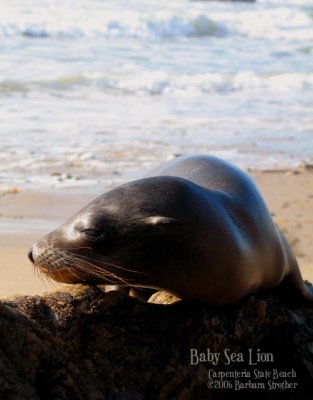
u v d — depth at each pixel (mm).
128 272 12547
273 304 13742
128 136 34719
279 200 26984
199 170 14852
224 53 57812
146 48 57688
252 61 54906
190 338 12141
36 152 31312
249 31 68000
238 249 13047
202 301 12852
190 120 38812
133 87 45281
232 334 12711
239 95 45750
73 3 68500
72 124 36375
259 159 32375
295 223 24500
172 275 12555
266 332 13375
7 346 10469
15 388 10242
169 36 63781
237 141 35156
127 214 12422
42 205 24922
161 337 11891
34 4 66500
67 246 12430
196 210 12664
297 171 30812
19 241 21266
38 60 49781
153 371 11508
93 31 60781
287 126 38688
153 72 48062
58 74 46156
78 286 12312
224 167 14984
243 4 82562
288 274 15109
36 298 11328
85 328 11375
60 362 10859
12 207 24547
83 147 32406
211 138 35375
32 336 10672
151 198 12562
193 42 62281
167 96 44375
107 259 12398
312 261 21281
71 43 57125
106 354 11328
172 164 15547
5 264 19141
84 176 28469
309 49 61188
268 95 46031
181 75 48219
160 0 76125
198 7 76125
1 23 58719
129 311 11898
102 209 12516
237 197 14141
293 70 52031
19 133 34125
